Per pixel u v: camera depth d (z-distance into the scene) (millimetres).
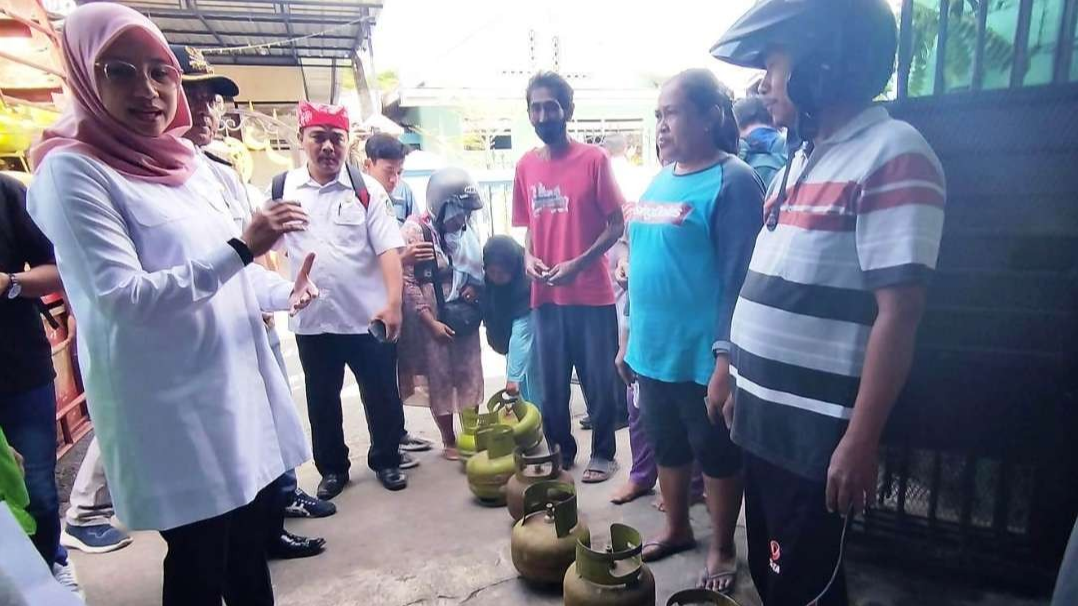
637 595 1597
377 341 2479
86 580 2049
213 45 8234
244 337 1393
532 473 2188
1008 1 1569
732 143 1774
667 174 1788
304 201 2367
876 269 1011
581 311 2469
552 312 2514
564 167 2406
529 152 2590
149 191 1233
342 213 2369
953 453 1787
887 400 1019
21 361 1643
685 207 1668
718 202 1619
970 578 1825
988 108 1596
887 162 1009
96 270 1110
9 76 3832
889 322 1007
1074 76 1526
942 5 1646
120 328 1168
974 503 1787
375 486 2643
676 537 2014
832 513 1162
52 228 1125
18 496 1062
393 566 2053
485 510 2402
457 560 2070
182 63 1865
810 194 1128
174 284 1133
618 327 2539
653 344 1787
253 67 9594
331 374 2482
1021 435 1688
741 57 1241
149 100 1192
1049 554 1707
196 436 1247
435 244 2732
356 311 2418
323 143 2320
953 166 1659
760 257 1269
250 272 1675
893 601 1773
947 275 1698
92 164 1142
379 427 2596
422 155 7051
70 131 1208
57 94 3957
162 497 1229
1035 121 1546
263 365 1488
